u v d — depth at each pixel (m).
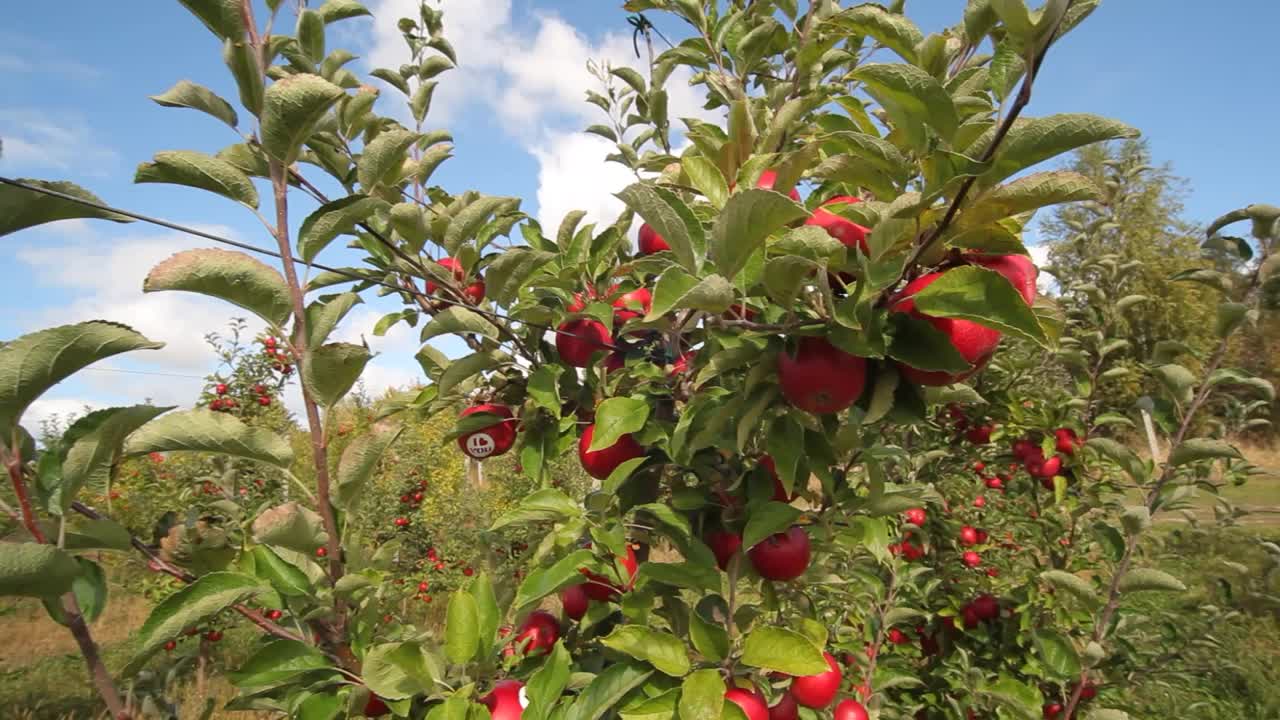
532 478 2.34
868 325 1.33
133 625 8.55
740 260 1.33
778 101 2.81
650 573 1.74
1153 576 2.87
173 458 8.31
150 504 8.12
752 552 1.88
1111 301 3.81
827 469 1.83
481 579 1.80
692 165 1.75
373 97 2.38
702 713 1.43
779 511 1.64
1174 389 2.98
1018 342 4.54
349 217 1.42
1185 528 4.41
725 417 1.69
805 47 2.57
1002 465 4.54
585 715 1.57
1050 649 3.19
